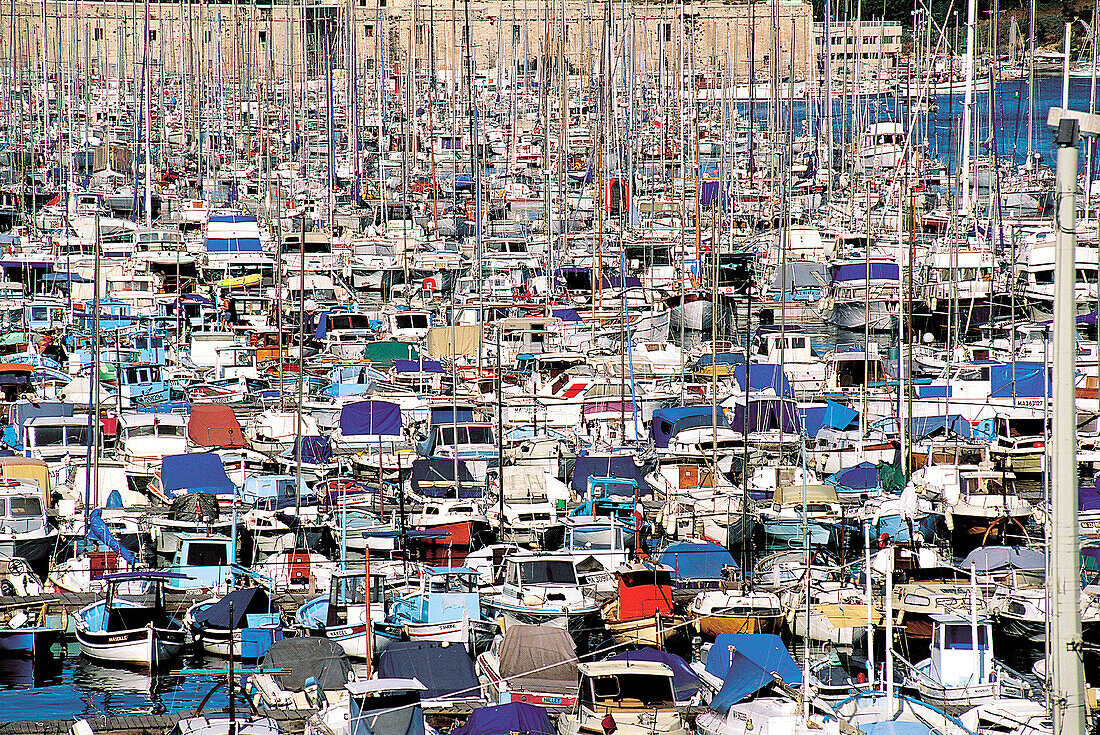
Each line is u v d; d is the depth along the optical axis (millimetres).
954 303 190250
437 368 176750
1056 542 59844
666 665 98125
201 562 121125
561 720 94500
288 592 117500
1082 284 188375
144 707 100500
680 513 134375
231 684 91438
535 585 114875
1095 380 158250
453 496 136125
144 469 142625
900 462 139875
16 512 127688
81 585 116625
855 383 172875
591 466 139500
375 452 147625
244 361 181875
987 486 137125
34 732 93438
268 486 138750
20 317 196375
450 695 96750
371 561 120438
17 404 156000
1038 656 108625
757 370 167375
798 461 145250
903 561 117812
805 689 90812
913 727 87938
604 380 169375
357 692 92438
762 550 127438
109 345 184125
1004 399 157125
